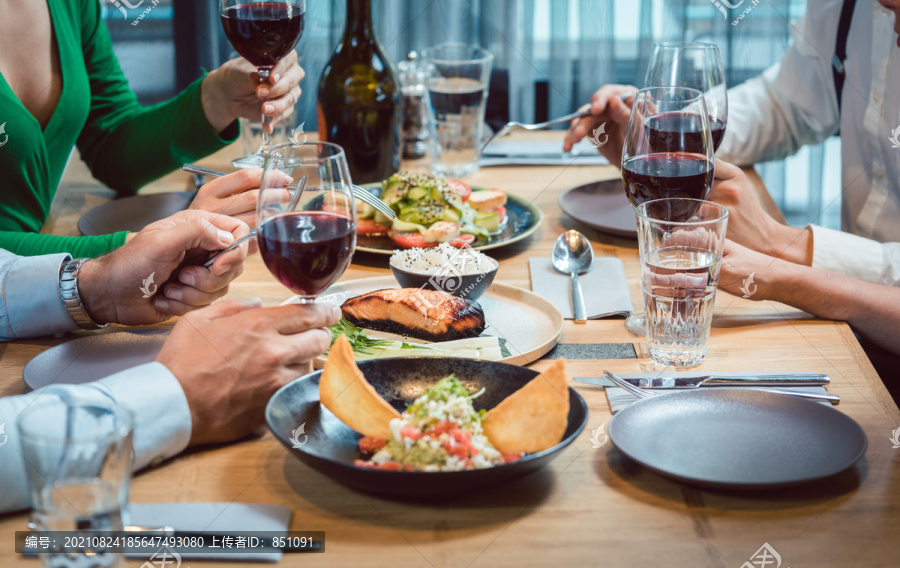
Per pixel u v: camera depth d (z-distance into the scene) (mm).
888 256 1289
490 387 860
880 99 1753
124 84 1941
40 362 976
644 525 699
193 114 1751
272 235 838
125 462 615
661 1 3396
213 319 889
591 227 1469
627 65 3559
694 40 3406
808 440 780
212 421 822
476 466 715
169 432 790
